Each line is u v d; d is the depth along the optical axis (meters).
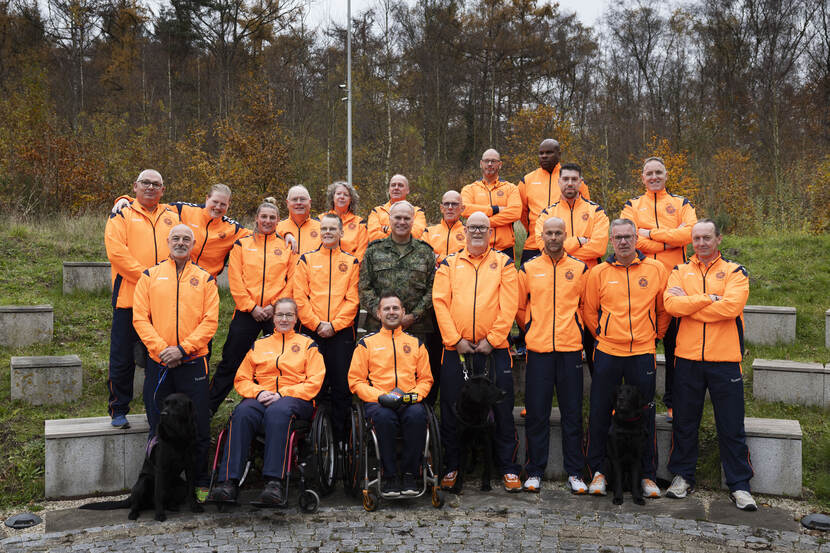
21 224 11.29
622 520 4.60
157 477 4.57
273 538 4.32
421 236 6.40
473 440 5.18
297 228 6.22
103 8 31.70
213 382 5.70
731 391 4.95
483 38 36.66
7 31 29.25
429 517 4.68
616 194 21.41
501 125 36.31
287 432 4.79
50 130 15.48
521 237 11.02
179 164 18.80
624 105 34.12
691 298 4.96
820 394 6.13
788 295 8.41
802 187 14.95
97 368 6.92
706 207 17.41
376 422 4.86
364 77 29.06
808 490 5.06
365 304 5.59
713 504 4.90
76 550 4.14
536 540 4.28
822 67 29.20
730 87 31.19
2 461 5.27
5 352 7.15
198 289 5.03
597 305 5.30
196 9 31.81
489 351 5.23
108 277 8.94
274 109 19.45
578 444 5.26
